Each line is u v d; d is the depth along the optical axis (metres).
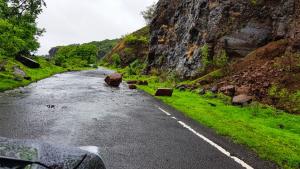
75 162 3.18
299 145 10.12
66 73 50.91
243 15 30.86
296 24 24.39
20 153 2.93
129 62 110.12
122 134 9.78
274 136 11.16
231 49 29.80
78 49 136.38
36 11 28.16
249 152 8.56
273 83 20.48
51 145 3.48
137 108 15.80
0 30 25.70
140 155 7.64
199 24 35.38
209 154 8.07
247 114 16.00
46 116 12.23
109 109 14.98
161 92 22.39
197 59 32.50
